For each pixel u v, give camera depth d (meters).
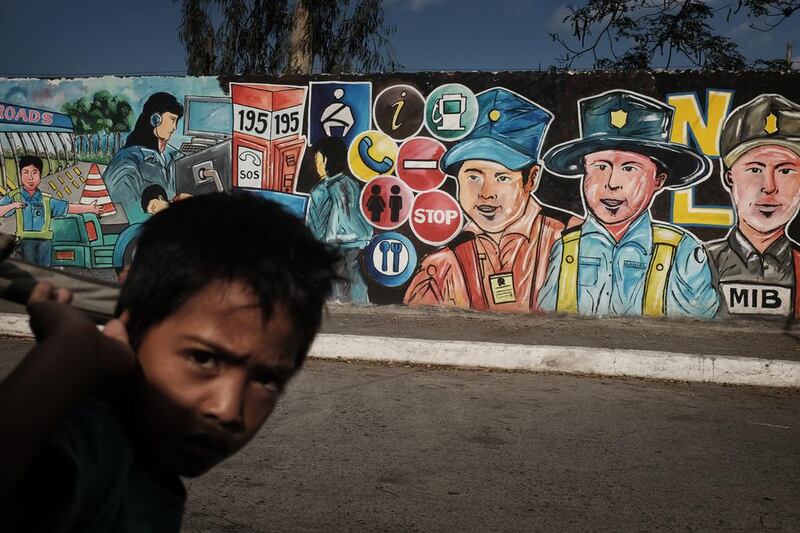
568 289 7.87
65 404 0.55
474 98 7.93
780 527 3.16
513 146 7.90
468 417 4.66
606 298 7.82
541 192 7.88
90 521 0.65
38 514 0.59
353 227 8.21
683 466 3.88
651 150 7.70
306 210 8.31
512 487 3.51
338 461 3.80
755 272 7.61
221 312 0.67
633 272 7.77
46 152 8.83
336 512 3.19
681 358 5.89
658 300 7.75
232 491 3.38
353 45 14.03
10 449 0.51
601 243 7.81
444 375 5.84
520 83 7.85
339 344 6.27
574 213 7.84
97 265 8.81
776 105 7.50
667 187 7.70
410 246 8.12
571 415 4.78
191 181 8.58
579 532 3.05
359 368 6.00
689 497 3.46
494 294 7.99
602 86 7.74
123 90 8.65
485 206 7.97
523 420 4.62
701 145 7.64
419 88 8.03
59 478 0.60
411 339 6.23
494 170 7.94
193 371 0.68
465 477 3.63
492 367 6.10
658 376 5.91
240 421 0.68
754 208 7.58
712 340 6.82
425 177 8.06
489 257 8.00
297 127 8.30
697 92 7.61
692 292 7.71
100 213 8.78
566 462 3.88
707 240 7.66
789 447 4.24
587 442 4.23
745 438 4.39
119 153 8.70
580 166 7.81
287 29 14.33
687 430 4.52
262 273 0.69
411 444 4.10
